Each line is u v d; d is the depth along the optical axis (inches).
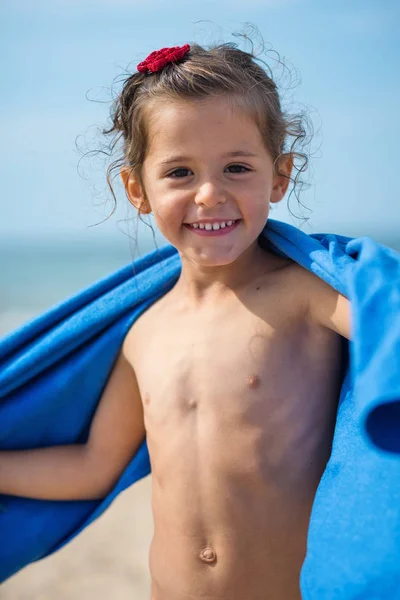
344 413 80.9
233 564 85.0
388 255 76.6
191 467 87.4
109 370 104.4
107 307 102.3
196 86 86.8
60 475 106.0
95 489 106.3
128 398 103.4
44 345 103.4
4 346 104.7
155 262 104.8
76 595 171.8
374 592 66.8
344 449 77.7
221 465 85.7
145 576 180.1
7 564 108.4
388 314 69.9
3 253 1248.2
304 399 85.3
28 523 108.2
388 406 65.4
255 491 84.5
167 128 87.4
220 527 85.5
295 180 100.8
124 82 99.5
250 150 87.0
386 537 68.4
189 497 87.3
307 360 86.0
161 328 97.3
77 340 103.0
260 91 90.6
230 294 92.4
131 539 203.5
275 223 92.2
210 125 85.8
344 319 80.6
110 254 1199.6
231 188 86.3
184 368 90.9
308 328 86.5
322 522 73.8
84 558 192.2
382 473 72.1
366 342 68.6
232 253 87.2
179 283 99.7
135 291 101.9
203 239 87.5
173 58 91.2
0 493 108.0
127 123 98.5
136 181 99.4
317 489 79.0
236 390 86.4
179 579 88.0
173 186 88.0
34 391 105.8
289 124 99.7
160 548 91.3
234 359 87.7
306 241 87.0
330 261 81.2
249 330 88.4
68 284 908.6
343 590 68.5
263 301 89.4
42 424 107.5
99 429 105.6
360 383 65.6
